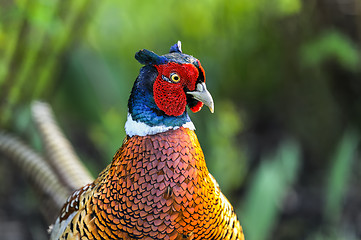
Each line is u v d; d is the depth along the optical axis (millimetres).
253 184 10086
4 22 9539
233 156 10625
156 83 4945
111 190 5055
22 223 10648
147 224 4996
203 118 10148
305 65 11930
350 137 11672
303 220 11195
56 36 10047
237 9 12070
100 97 11586
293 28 12039
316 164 12578
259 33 12500
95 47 12242
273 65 12812
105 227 5102
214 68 12062
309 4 11281
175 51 5379
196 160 5004
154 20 12836
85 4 10203
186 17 12312
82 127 12711
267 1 11984
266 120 13734
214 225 5184
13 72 9680
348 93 11953
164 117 4984
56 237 5617
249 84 13102
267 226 9352
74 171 7395
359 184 11625
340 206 10703
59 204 7027
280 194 10039
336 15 11117
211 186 5152
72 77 11414
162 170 4918
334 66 11609
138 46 12727
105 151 10734
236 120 11102
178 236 5062
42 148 7691
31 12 8539
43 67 10242
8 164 10617
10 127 9070
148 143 4949
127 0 12883
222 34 12508
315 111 12531
